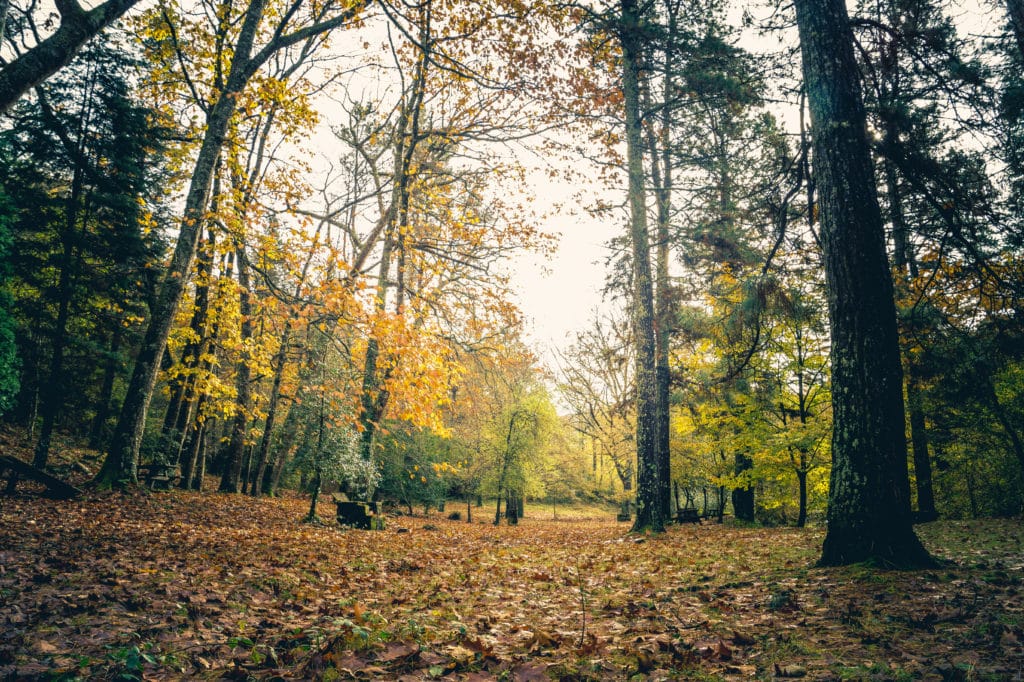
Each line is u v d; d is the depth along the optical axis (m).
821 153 7.02
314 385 14.03
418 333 9.25
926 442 14.94
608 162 16.53
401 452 26.77
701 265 15.37
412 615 4.95
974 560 6.60
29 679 2.96
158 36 13.91
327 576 6.84
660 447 17.27
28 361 19.33
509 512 31.48
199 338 15.31
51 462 18.97
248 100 12.62
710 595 5.50
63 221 18.97
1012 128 8.42
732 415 19.92
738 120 14.23
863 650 3.37
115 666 3.20
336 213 15.24
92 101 17.67
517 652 3.80
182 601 4.82
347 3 11.46
